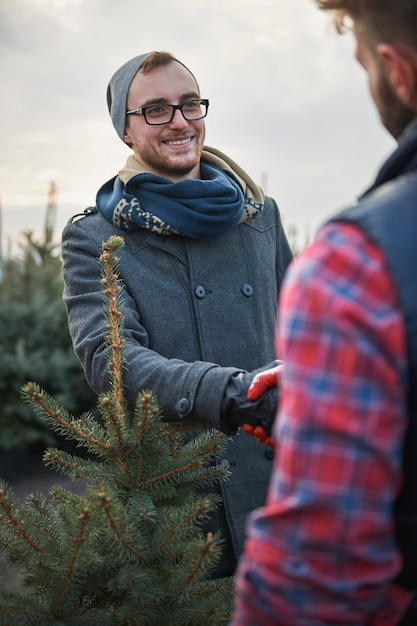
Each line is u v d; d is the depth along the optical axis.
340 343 0.75
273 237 2.18
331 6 0.92
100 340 1.77
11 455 4.54
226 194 1.97
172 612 1.41
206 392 1.52
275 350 2.06
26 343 4.74
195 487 1.63
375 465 0.74
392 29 0.85
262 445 1.95
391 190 0.82
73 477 1.55
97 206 2.00
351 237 0.79
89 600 1.51
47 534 1.50
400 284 0.76
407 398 0.77
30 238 5.53
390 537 0.77
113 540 1.39
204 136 2.05
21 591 1.52
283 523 0.77
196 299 1.94
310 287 0.78
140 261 1.94
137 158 2.04
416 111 0.89
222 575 1.87
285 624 0.77
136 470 1.54
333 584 0.74
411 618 0.84
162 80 1.95
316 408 0.74
